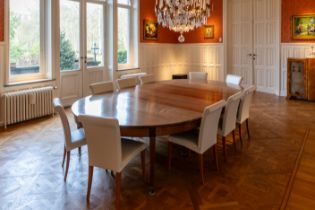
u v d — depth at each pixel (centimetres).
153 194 277
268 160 359
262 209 250
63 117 298
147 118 279
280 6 777
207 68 924
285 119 552
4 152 387
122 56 806
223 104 313
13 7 529
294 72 729
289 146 407
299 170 329
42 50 591
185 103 342
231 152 386
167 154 383
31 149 398
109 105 331
